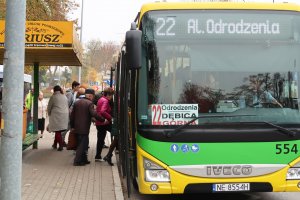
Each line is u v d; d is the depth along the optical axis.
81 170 11.73
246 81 7.48
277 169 7.30
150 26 7.54
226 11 7.63
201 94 7.40
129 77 7.70
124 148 8.12
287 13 7.68
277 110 7.43
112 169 11.90
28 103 17.91
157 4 7.62
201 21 7.59
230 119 7.34
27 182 10.08
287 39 7.64
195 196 9.44
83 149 12.52
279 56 7.59
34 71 16.17
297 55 7.61
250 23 7.62
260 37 7.62
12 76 5.04
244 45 7.57
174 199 9.15
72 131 12.55
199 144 7.23
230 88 7.44
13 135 5.04
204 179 7.20
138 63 7.04
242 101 7.42
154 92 7.39
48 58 14.95
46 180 10.34
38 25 11.85
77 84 17.78
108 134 23.50
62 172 11.41
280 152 7.32
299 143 7.35
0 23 12.00
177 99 7.38
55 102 15.16
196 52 7.52
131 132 7.89
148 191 7.21
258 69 7.52
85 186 9.73
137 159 7.41
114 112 12.65
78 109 12.44
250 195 9.52
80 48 15.05
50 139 19.81
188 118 7.33
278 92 7.49
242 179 7.23
